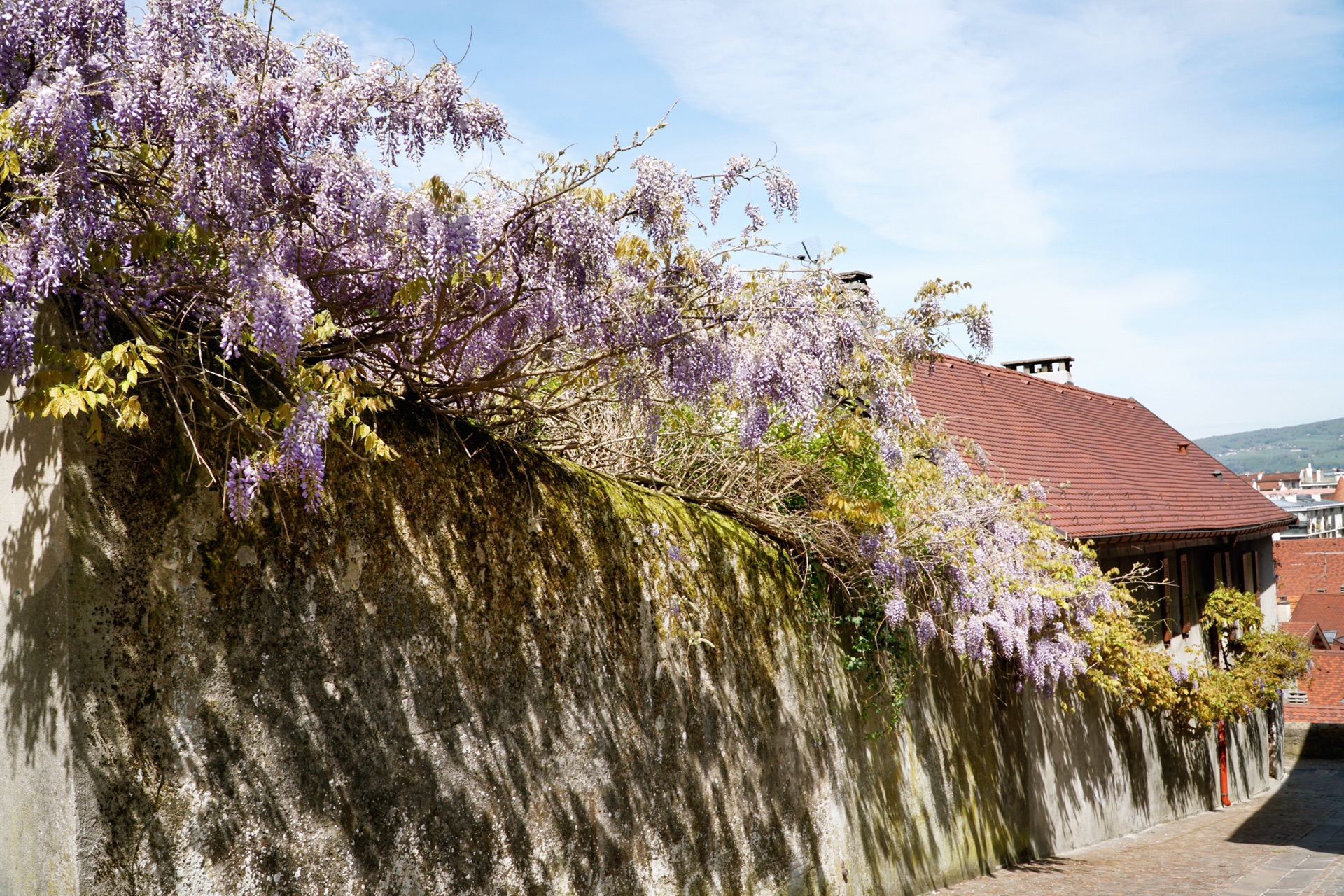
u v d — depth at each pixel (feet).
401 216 13.92
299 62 13.85
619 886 18.79
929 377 48.01
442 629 16.20
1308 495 458.50
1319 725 80.28
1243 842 41.96
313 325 13.38
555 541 18.57
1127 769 45.06
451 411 17.31
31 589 12.49
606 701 19.08
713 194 18.17
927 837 29.19
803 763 24.31
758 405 19.76
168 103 12.29
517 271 15.19
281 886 13.67
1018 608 30.83
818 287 20.04
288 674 14.08
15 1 11.77
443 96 14.07
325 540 14.74
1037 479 43.93
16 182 11.87
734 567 23.39
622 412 22.00
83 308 12.50
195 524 13.32
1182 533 49.67
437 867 15.62
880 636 27.91
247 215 12.52
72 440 12.33
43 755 12.25
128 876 12.30
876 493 27.22
